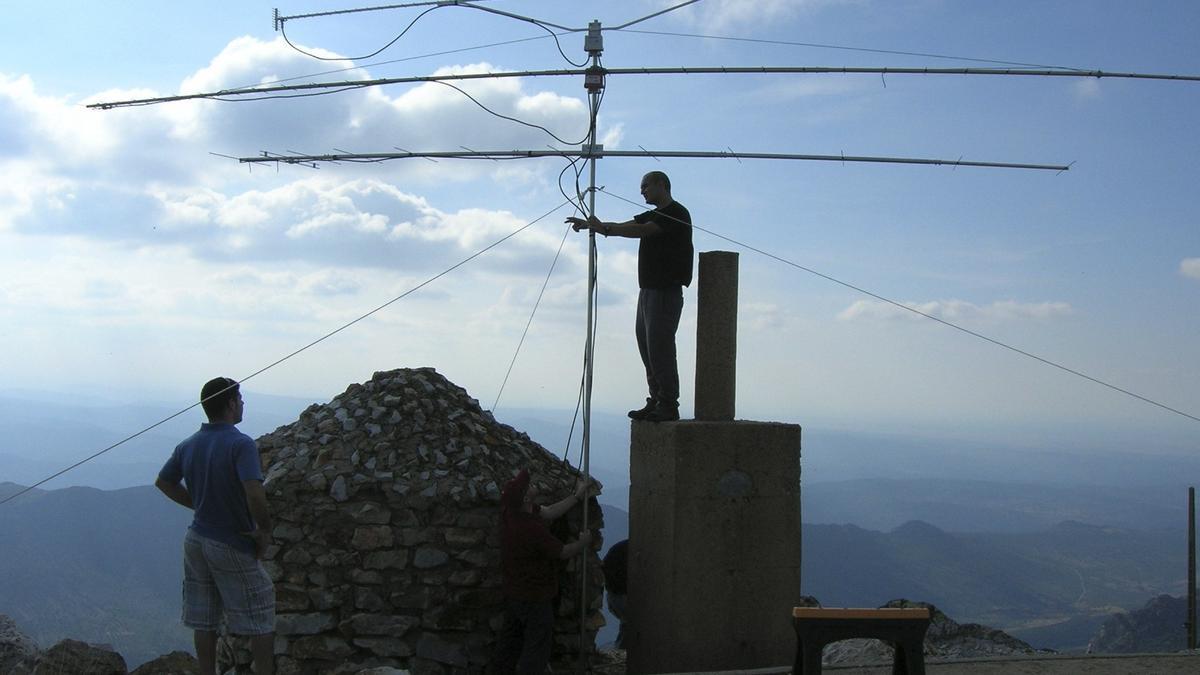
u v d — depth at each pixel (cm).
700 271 790
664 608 734
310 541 705
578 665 732
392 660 699
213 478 544
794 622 537
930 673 627
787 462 754
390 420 760
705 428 733
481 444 767
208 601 558
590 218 731
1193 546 1013
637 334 793
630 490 801
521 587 671
